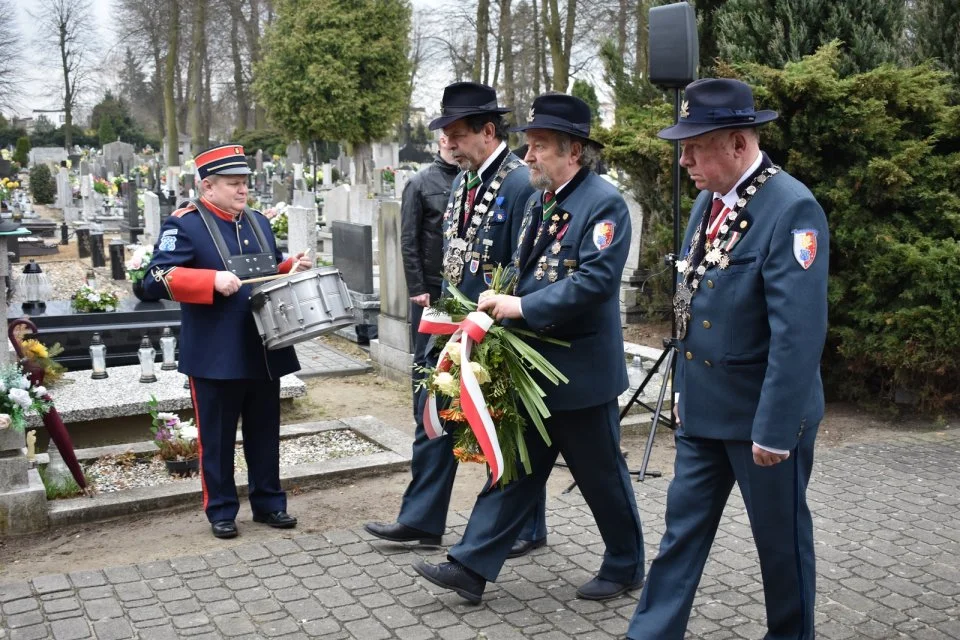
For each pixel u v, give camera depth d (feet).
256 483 16.40
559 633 12.35
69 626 12.55
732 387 10.71
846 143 23.98
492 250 14.05
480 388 12.13
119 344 28.91
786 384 10.00
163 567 14.55
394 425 23.94
